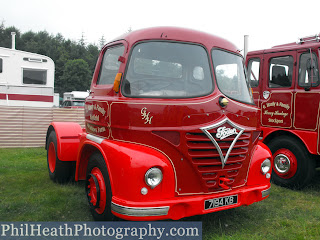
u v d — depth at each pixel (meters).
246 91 4.29
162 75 3.78
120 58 3.87
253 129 3.98
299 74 5.80
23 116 10.13
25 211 4.44
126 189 3.26
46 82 13.73
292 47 5.93
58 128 5.53
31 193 5.17
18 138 10.11
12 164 7.28
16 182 5.82
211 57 3.90
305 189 5.90
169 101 3.49
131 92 3.65
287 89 5.96
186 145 3.44
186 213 3.42
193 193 3.54
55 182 5.81
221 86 3.83
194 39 3.92
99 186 3.76
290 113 5.88
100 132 4.09
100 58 4.73
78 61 51.91
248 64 6.82
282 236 3.82
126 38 4.03
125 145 3.50
